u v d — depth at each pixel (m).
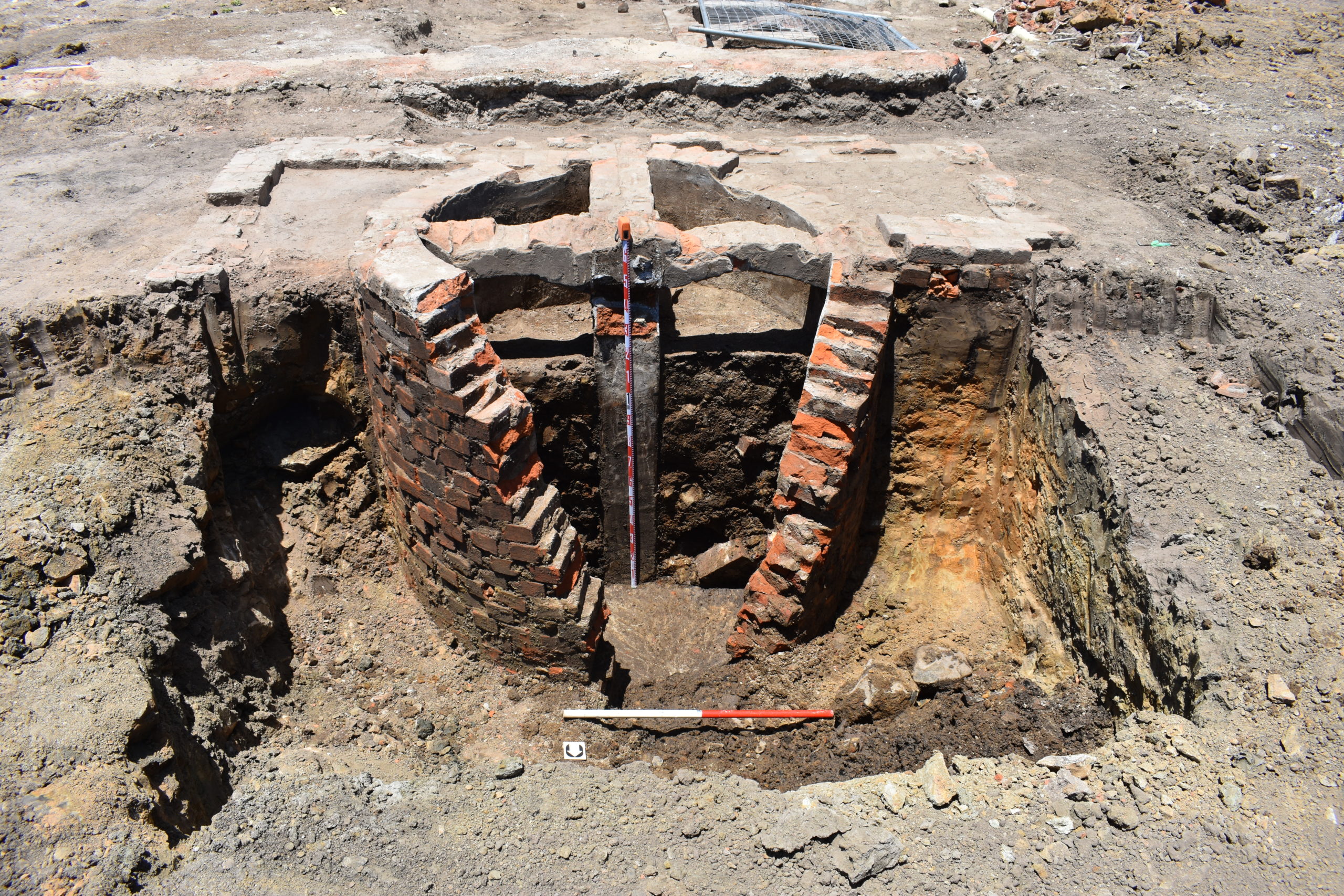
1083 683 5.79
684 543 7.82
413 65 9.13
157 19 10.96
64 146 8.12
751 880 4.21
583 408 6.92
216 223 6.76
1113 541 5.35
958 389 6.71
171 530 5.12
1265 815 3.95
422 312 5.10
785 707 6.41
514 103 8.98
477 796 4.81
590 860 4.34
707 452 7.30
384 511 6.86
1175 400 5.82
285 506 6.57
